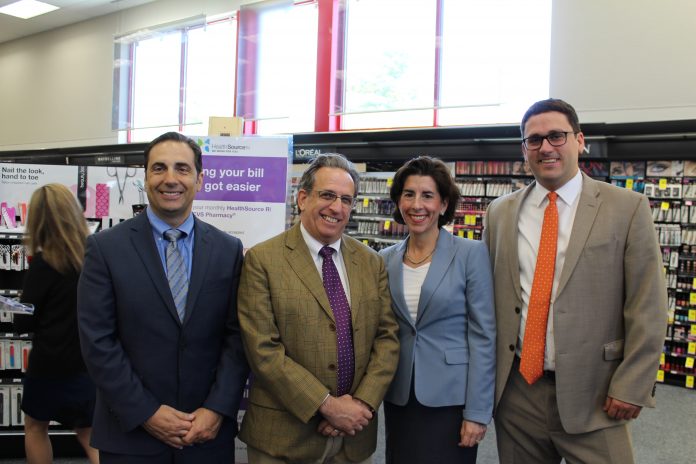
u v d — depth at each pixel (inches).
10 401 126.3
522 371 74.4
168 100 348.5
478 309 75.5
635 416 68.9
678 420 164.4
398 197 81.5
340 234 76.9
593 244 71.1
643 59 214.8
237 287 75.9
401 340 77.8
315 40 301.9
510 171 231.6
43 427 101.2
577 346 70.7
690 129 188.5
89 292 67.2
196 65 339.3
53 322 95.7
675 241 211.8
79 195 126.3
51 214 95.4
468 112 261.7
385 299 78.0
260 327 70.4
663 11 211.3
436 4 265.7
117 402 65.2
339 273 76.6
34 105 426.3
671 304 212.1
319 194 73.1
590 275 71.1
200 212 109.3
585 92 225.6
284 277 72.7
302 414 67.7
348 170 75.7
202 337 70.9
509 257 77.5
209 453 70.7
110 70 378.6
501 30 251.6
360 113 283.1
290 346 71.6
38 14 380.8
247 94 309.7
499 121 253.3
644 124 195.8
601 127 202.7
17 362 127.2
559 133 71.9
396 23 277.7
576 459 72.2
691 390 200.8
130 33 359.3
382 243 248.2
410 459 74.6
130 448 66.8
